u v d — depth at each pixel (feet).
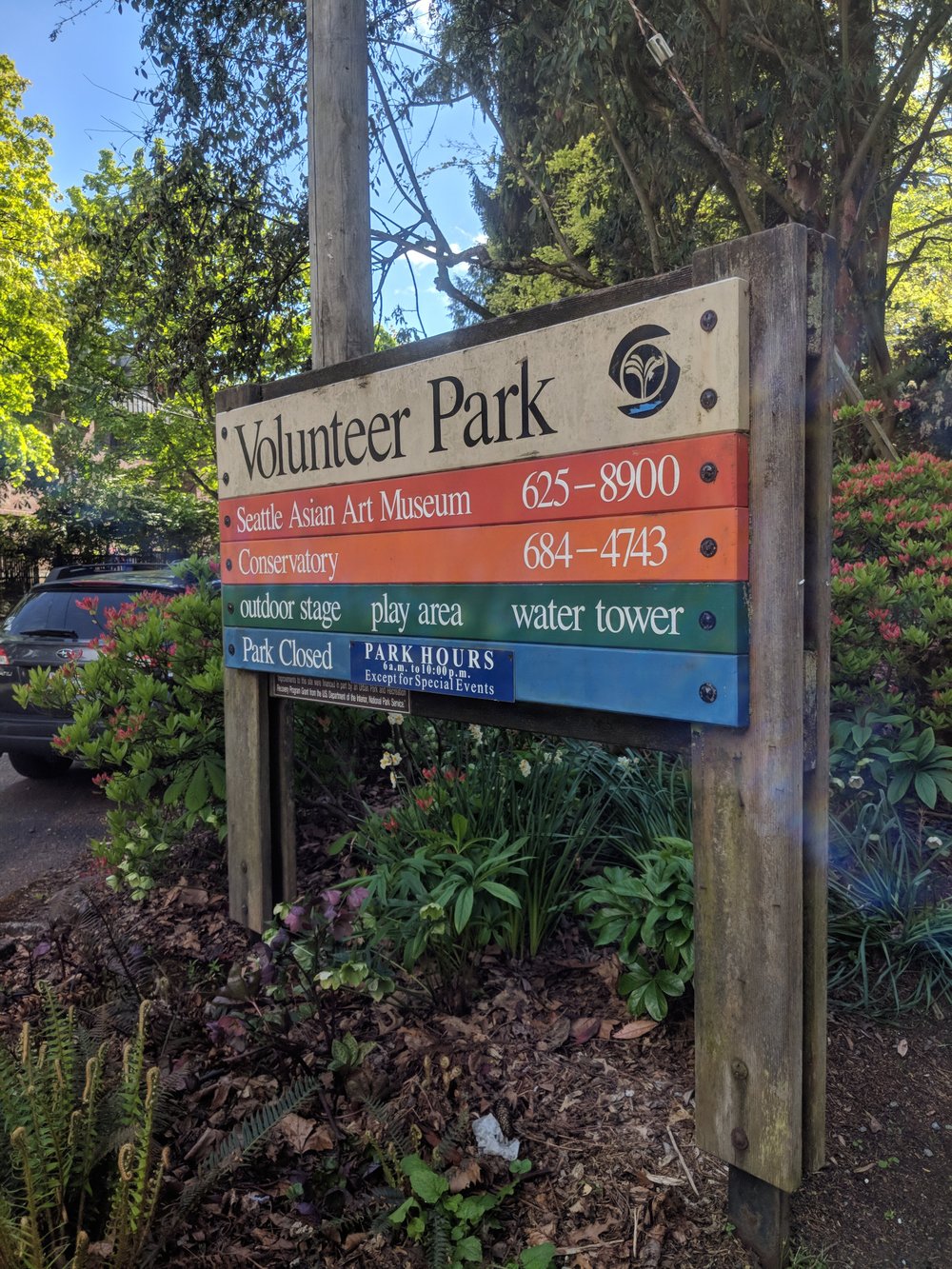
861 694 11.98
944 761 10.62
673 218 29.94
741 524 5.59
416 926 8.58
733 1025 5.93
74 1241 5.78
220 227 29.01
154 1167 6.47
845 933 9.39
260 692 10.57
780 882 5.58
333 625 9.22
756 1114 5.83
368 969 7.91
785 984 5.61
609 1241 6.18
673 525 5.95
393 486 8.36
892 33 24.23
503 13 26.66
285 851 10.66
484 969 9.34
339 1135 7.02
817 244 5.47
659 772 10.91
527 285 39.11
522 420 7.02
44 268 55.31
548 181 26.76
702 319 5.68
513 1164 6.73
